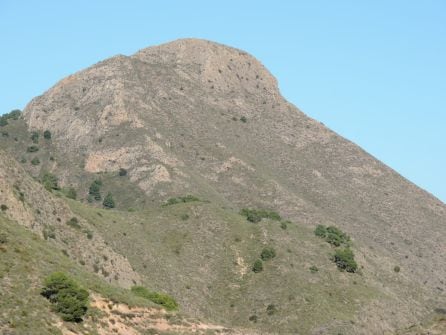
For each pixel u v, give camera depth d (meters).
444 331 115.81
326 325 156.25
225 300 168.38
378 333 161.12
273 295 167.62
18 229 118.44
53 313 95.88
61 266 111.31
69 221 143.38
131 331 106.19
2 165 134.50
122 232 168.12
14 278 98.81
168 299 132.88
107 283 122.12
